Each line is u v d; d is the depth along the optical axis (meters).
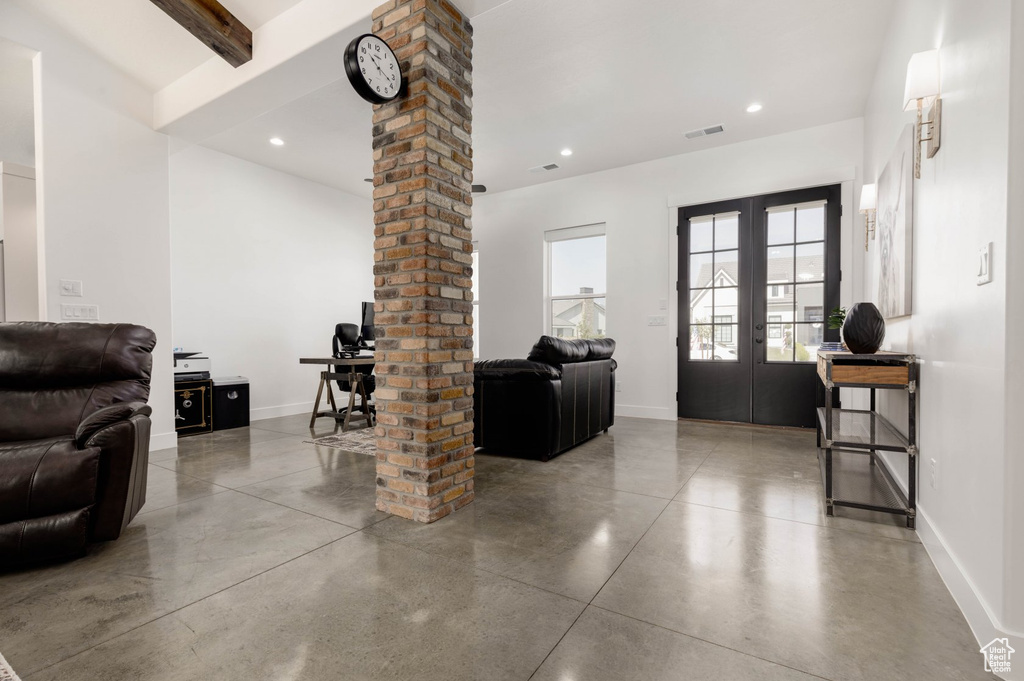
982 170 1.47
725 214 4.93
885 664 1.24
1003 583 1.24
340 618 1.45
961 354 1.63
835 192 4.41
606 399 4.34
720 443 3.93
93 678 1.19
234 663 1.25
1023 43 1.26
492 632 1.38
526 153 5.10
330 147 4.91
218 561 1.84
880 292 3.15
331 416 5.09
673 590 1.61
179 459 3.45
